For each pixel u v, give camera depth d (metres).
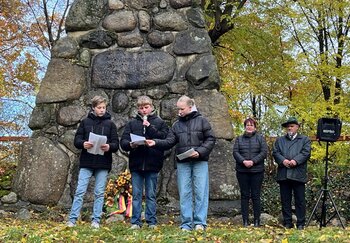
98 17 8.51
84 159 6.63
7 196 7.98
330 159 10.39
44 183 7.93
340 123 7.38
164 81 8.18
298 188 7.39
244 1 15.00
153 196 6.61
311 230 6.38
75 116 8.17
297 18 14.37
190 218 6.31
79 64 8.39
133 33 8.38
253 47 14.59
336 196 9.04
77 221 7.06
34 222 7.15
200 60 8.16
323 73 13.25
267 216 7.86
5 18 17.20
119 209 7.62
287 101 13.02
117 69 8.27
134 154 6.55
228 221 7.59
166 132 6.74
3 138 10.02
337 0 13.62
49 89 8.31
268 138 9.97
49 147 8.07
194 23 8.34
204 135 6.46
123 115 8.14
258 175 7.37
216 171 7.79
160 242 5.08
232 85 14.60
